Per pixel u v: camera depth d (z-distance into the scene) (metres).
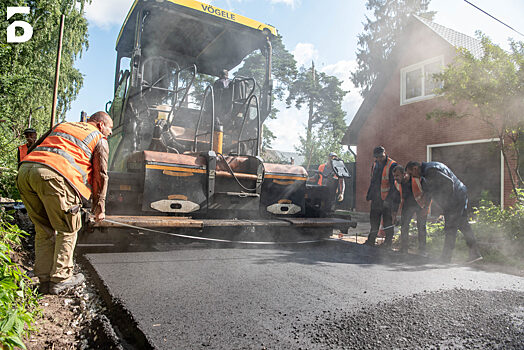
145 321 2.28
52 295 2.95
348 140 14.68
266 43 7.09
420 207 5.51
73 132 3.14
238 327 2.24
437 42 11.45
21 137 12.88
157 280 3.23
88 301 2.83
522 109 6.04
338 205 15.42
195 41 7.22
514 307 2.74
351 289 3.13
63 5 19.44
